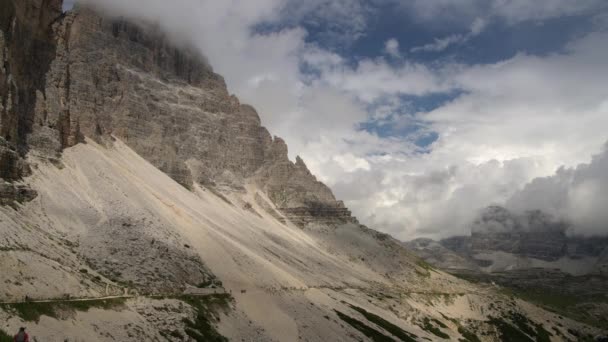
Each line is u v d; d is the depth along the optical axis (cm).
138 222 18150
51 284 11031
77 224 16000
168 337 11738
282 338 15612
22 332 7256
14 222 13312
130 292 13362
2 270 10262
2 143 15875
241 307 16338
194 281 16550
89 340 9706
